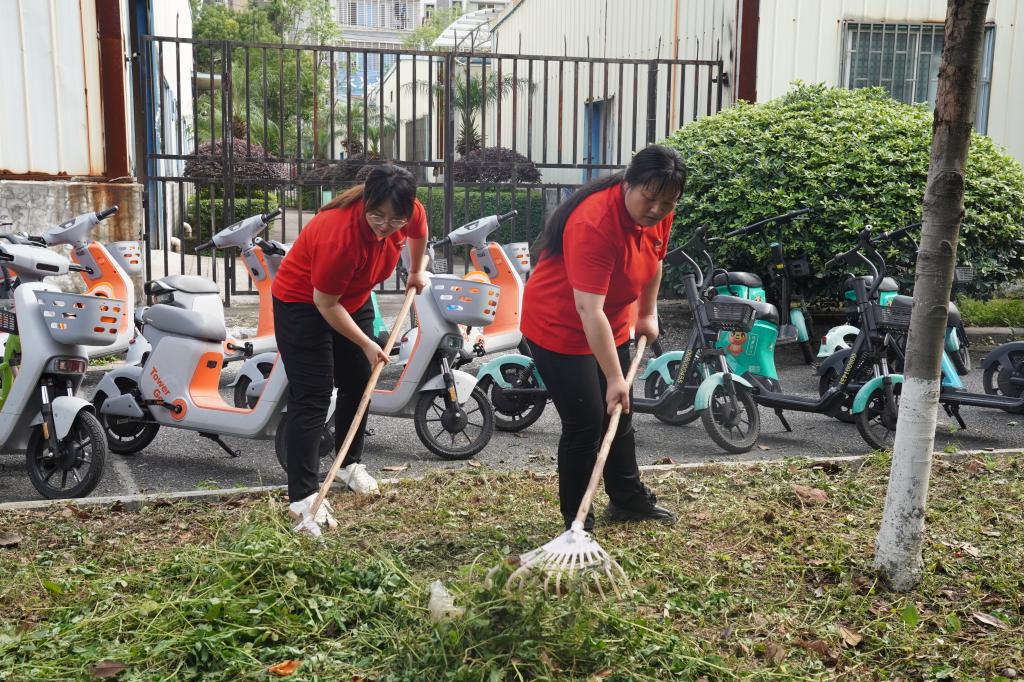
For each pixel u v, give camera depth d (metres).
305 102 28.06
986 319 10.31
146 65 9.80
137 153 10.89
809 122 9.16
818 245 8.77
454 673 2.76
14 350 4.86
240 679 2.85
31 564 3.68
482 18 25.52
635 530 4.16
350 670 2.91
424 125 23.61
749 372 6.29
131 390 5.49
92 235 8.88
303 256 4.07
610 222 3.38
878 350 5.89
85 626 3.14
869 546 3.95
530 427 6.48
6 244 4.94
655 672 2.89
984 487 4.79
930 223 3.45
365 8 70.69
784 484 4.81
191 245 16.78
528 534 4.11
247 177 10.91
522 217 16.66
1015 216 8.89
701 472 5.07
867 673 3.01
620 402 3.42
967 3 3.26
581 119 15.46
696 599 3.44
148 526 4.21
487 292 5.43
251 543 3.64
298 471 4.19
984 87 11.44
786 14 10.89
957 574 3.71
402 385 5.51
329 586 3.46
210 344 5.34
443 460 5.57
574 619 2.99
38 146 8.80
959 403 6.11
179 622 3.13
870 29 11.11
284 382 5.01
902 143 8.84
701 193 9.17
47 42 8.72
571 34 15.93
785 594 3.56
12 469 5.28
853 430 6.43
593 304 3.37
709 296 6.35
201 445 5.86
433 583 3.24
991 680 2.94
